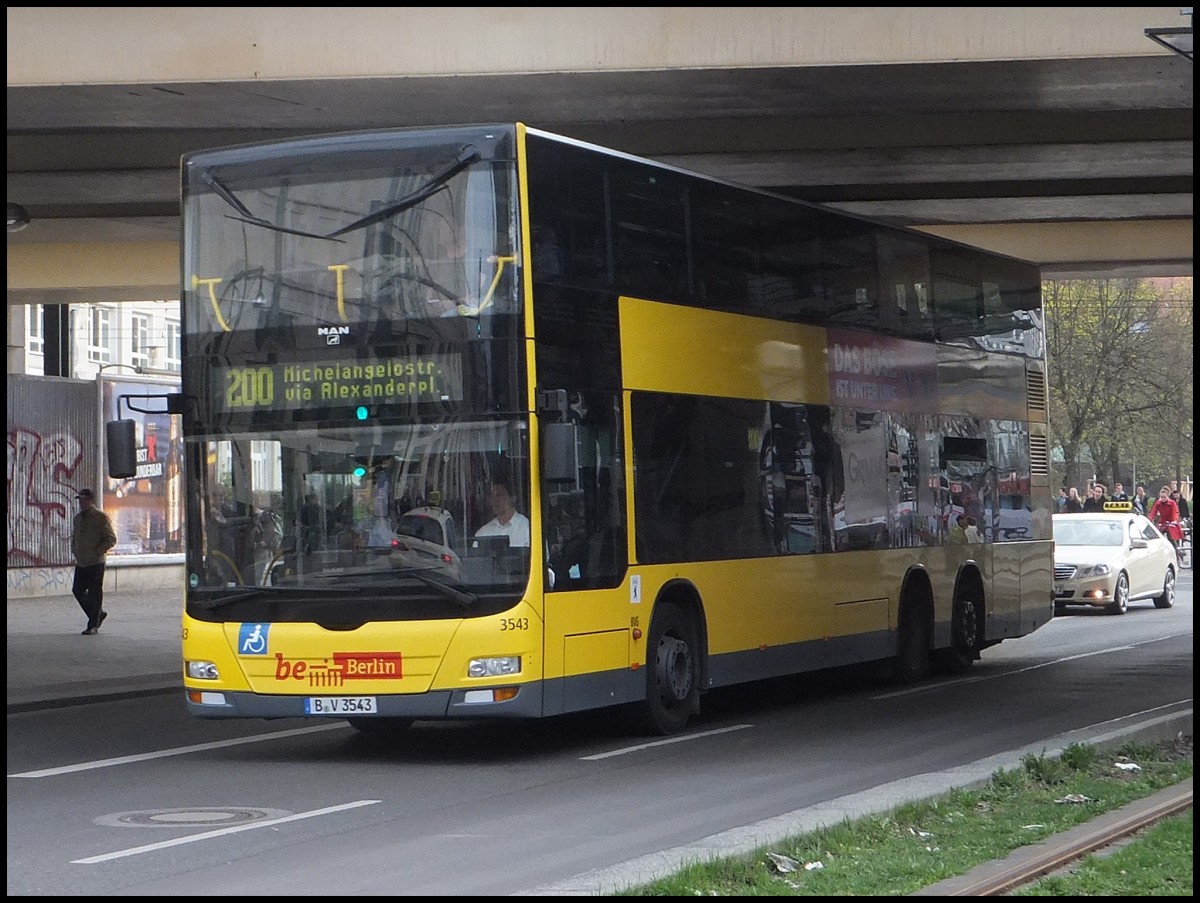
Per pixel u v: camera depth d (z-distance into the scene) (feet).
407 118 62.34
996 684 64.08
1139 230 98.43
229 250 44.11
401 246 42.88
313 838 32.32
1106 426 185.26
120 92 56.29
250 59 54.80
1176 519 165.27
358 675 42.01
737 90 58.80
